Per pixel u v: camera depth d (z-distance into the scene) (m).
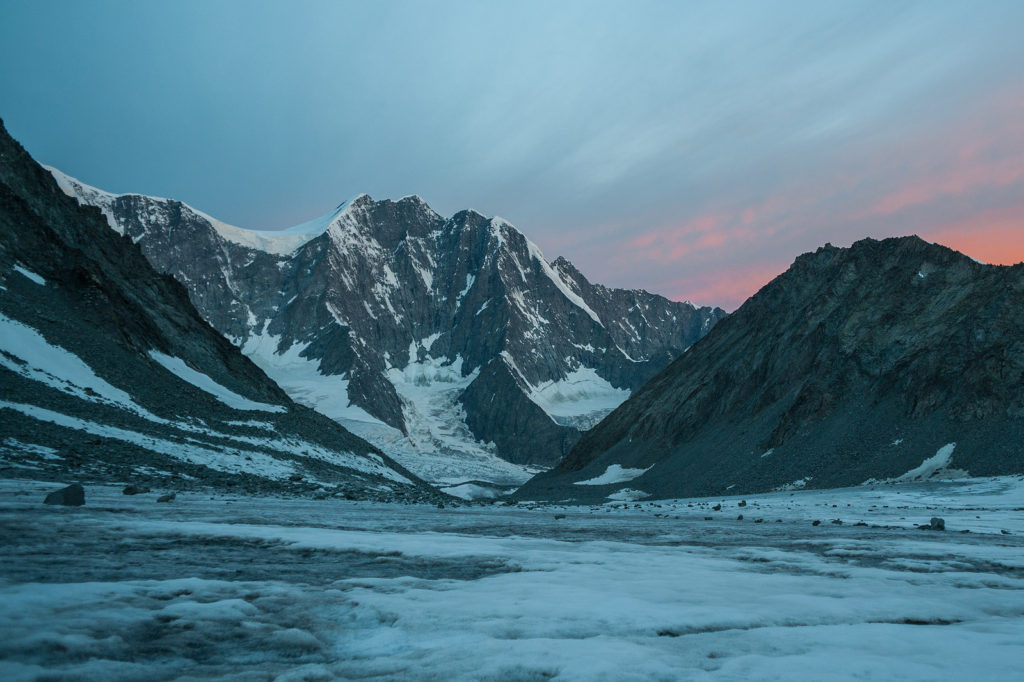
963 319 112.38
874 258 142.88
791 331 144.50
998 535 27.52
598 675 5.57
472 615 8.10
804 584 11.01
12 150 104.75
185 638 6.86
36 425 52.84
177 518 20.50
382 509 38.38
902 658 6.30
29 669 5.39
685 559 14.20
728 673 5.70
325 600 8.89
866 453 100.94
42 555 11.14
